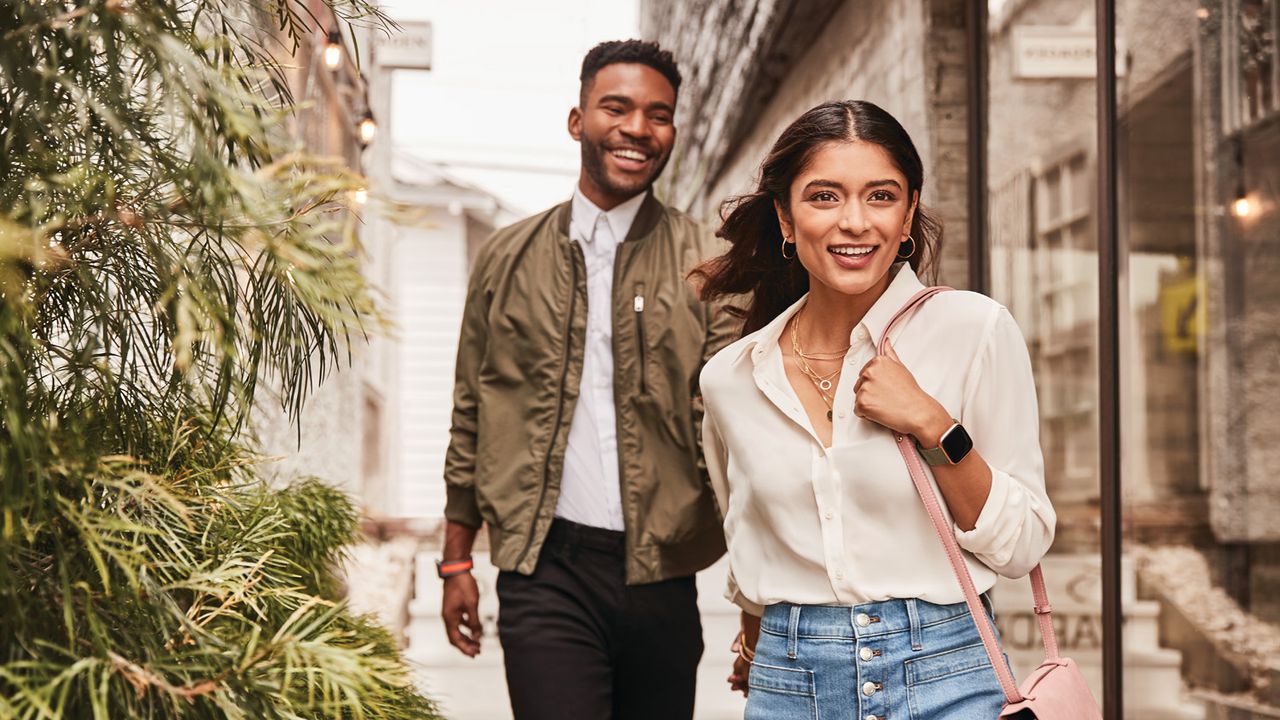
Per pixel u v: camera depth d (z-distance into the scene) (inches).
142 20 43.1
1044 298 140.9
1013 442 65.2
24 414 42.0
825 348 70.6
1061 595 141.3
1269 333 109.5
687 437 99.6
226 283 49.8
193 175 44.3
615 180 101.8
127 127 45.1
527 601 100.9
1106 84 123.0
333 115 279.3
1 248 39.2
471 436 108.5
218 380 49.7
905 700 63.2
